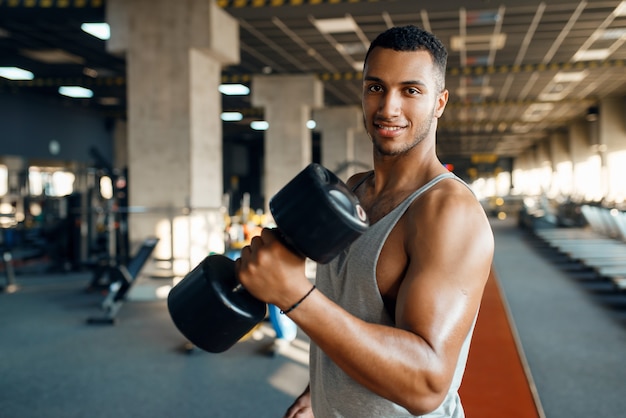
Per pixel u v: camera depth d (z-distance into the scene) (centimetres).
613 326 557
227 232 874
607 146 1928
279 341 487
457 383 92
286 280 72
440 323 78
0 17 915
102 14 875
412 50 90
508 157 4912
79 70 1357
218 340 80
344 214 69
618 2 868
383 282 89
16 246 1107
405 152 96
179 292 81
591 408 346
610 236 1198
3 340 534
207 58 830
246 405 364
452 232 82
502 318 515
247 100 1767
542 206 2002
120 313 657
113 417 346
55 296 770
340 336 73
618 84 1650
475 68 1392
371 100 94
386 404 89
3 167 1510
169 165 780
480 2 861
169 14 784
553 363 439
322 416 100
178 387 400
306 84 1426
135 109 786
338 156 1911
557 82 1593
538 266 1006
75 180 1803
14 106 1538
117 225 891
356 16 929
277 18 930
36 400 376
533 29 1032
